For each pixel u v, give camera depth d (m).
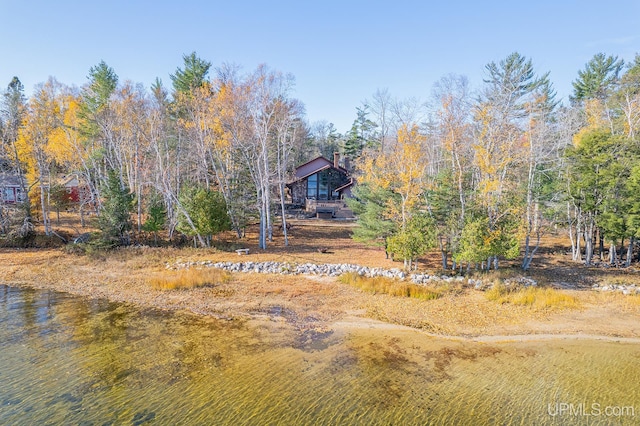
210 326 13.55
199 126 25.95
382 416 8.28
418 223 19.20
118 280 19.06
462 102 19.80
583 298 16.61
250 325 13.70
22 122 27.42
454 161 21.81
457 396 9.18
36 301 16.03
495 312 15.04
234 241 29.39
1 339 12.06
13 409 8.21
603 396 9.28
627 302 16.08
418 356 11.44
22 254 24.11
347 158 52.78
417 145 19.58
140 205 29.94
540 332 13.35
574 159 22.08
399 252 19.06
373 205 23.42
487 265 20.52
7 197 32.31
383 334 13.09
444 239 26.31
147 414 8.16
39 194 30.52
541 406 8.81
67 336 12.41
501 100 21.80
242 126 25.83
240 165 31.20
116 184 25.22
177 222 26.31
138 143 29.41
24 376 9.71
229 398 8.86
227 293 17.20
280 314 14.84
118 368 10.24
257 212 31.98
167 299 16.42
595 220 21.39
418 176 19.30
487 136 21.45
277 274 20.30
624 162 20.05
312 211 43.94
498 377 10.18
